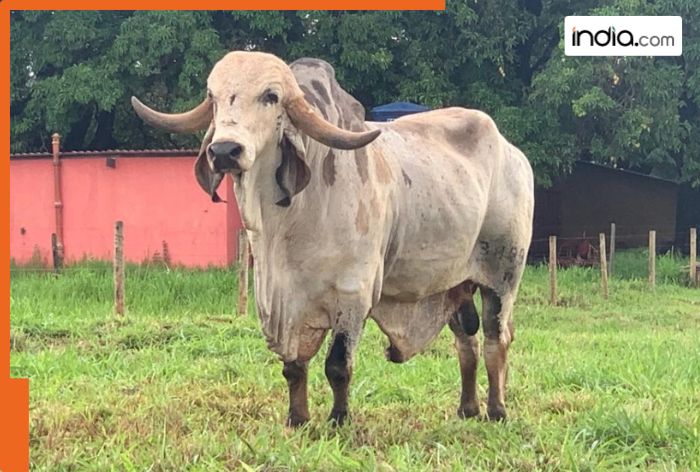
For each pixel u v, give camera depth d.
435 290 5.14
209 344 7.73
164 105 18.67
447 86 17.44
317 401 5.73
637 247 22.62
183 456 4.25
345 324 4.52
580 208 22.38
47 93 16.92
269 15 16.86
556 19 18.23
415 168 4.91
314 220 4.41
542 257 21.02
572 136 17.48
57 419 4.95
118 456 4.24
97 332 8.33
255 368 6.67
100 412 5.22
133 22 16.61
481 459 4.43
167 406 5.28
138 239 14.70
